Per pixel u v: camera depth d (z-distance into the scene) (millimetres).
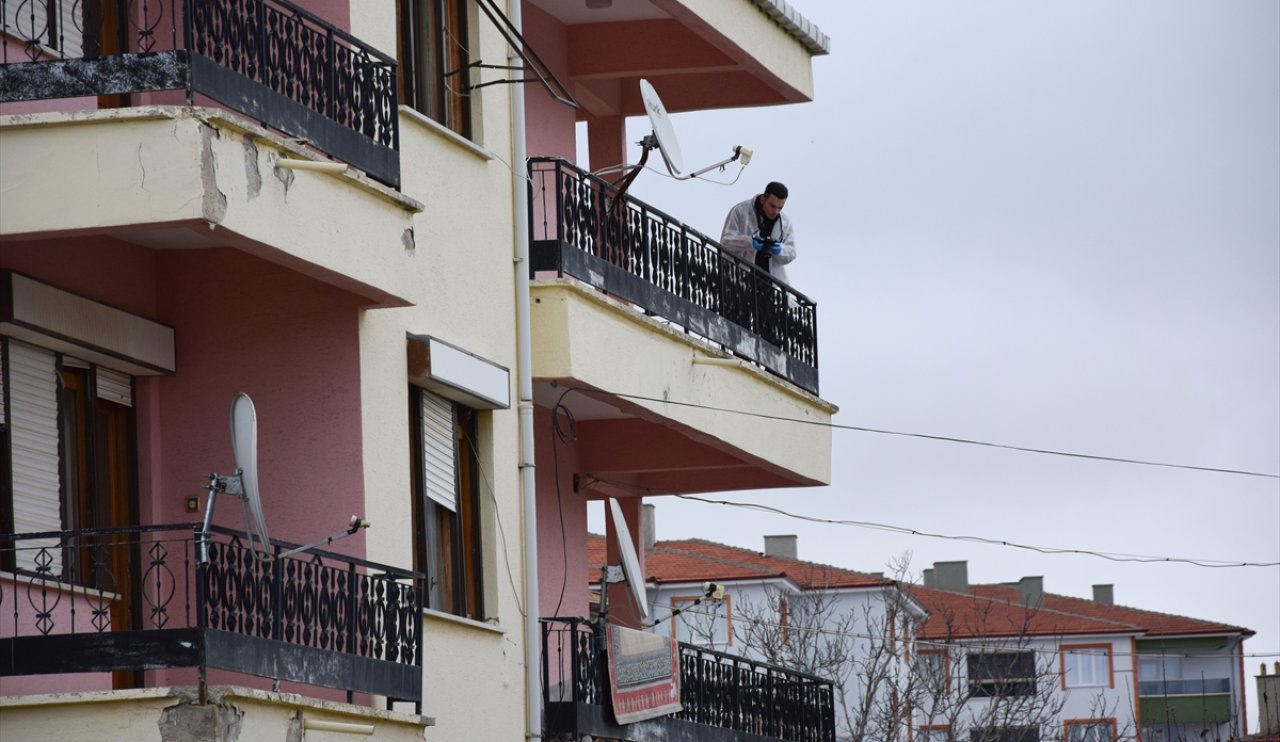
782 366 31922
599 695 26719
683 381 28844
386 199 21688
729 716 30391
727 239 31922
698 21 29781
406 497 22750
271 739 19188
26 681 19750
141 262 21906
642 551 33875
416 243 23719
